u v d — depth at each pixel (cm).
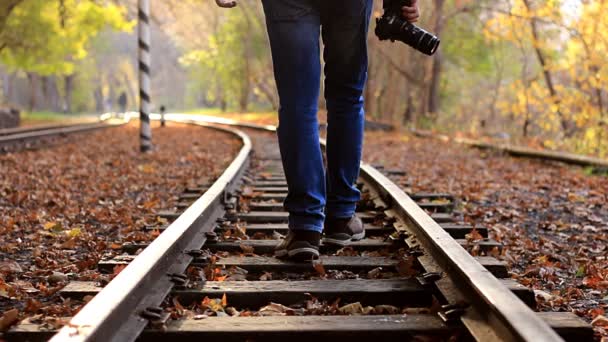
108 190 802
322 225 356
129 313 256
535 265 427
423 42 345
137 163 1148
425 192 708
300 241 351
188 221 391
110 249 464
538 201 719
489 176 964
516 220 614
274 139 1811
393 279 330
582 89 1594
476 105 3734
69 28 3175
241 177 796
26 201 700
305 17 332
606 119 1483
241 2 4250
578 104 1587
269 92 4916
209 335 257
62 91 7169
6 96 7019
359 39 347
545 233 557
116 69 9475
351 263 369
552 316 262
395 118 2845
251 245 418
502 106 1902
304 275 360
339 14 337
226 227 470
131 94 11094
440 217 518
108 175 957
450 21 3081
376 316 272
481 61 3183
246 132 2373
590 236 544
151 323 259
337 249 404
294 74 335
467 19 3073
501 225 578
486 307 250
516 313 220
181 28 4934
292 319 270
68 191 787
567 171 1045
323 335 258
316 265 353
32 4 2942
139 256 305
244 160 921
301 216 349
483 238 459
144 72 1362
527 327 208
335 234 386
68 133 2022
